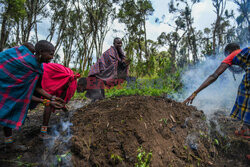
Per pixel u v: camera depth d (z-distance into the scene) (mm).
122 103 2723
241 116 2178
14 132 2486
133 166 1821
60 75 2463
